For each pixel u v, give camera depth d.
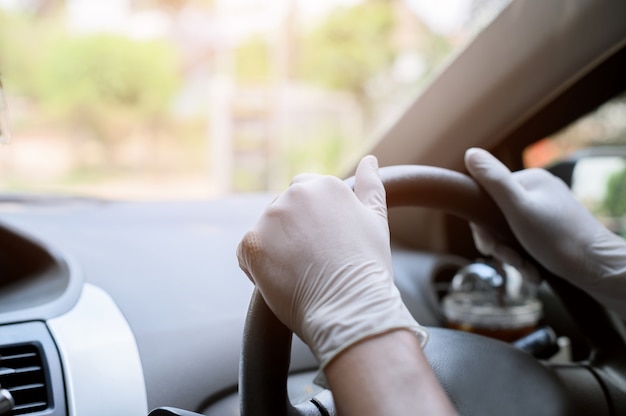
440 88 1.51
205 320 1.04
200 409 0.94
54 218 1.43
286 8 7.35
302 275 0.64
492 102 1.47
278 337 0.69
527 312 1.20
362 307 0.62
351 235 0.66
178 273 1.17
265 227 0.67
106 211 1.53
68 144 7.30
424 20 6.69
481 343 0.82
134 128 7.46
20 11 7.29
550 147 1.63
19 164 6.91
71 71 7.32
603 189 1.79
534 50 1.40
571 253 0.86
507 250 0.90
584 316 0.92
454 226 1.62
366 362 0.58
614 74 1.47
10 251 1.19
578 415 0.79
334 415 0.73
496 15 1.43
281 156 6.61
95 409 0.88
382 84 7.02
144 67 7.48
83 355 0.92
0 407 0.70
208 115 7.41
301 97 6.85
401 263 1.42
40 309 0.98
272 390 0.69
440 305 1.37
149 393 0.92
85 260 1.17
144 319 1.02
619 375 0.88
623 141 1.72
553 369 0.84
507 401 0.76
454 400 0.75
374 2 7.13
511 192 0.84
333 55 7.16
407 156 1.58
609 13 1.33
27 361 0.90
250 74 7.48
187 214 1.53
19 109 7.15
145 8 7.68
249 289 1.15
